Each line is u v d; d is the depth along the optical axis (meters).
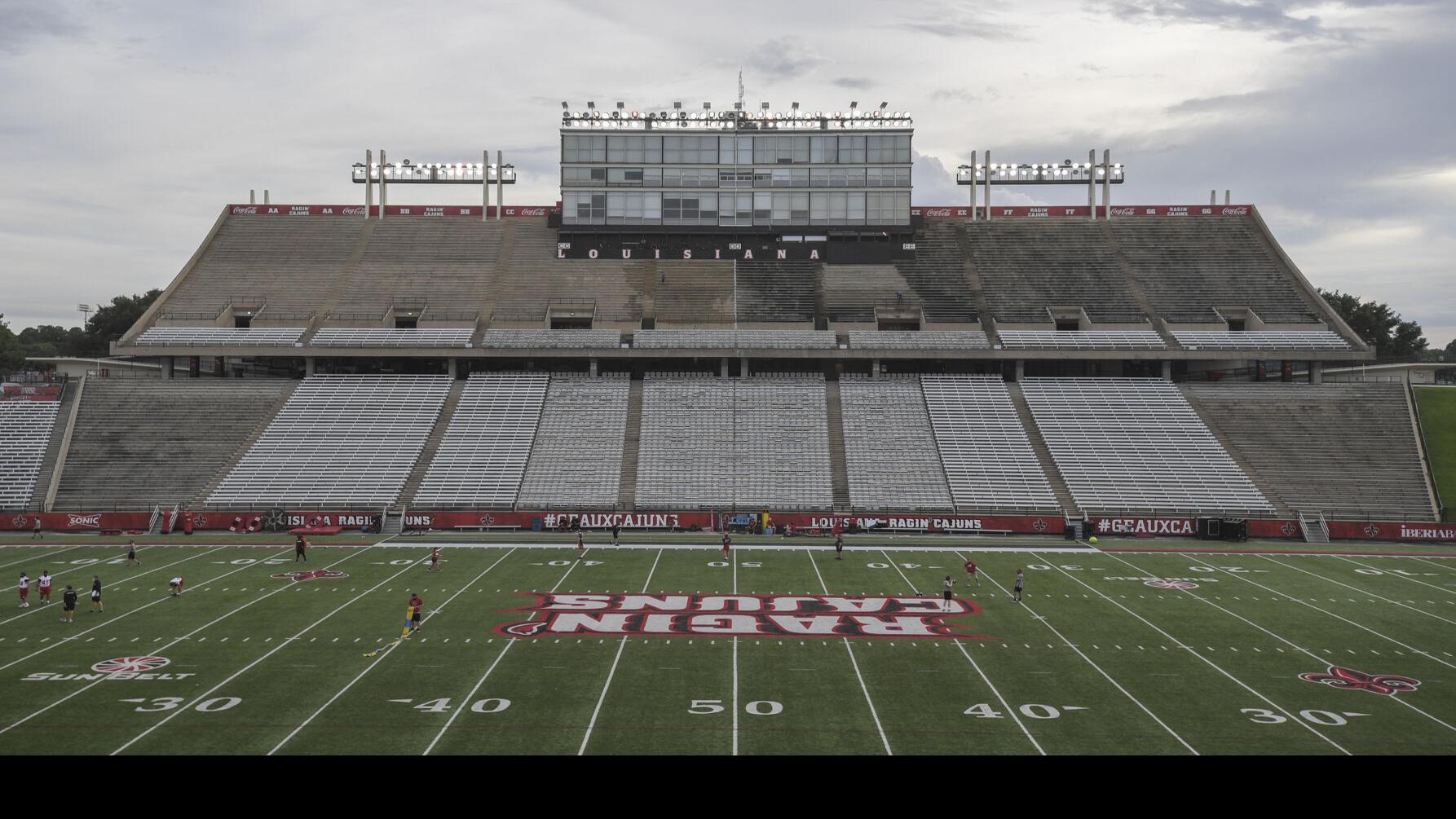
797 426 79.31
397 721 30.09
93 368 92.06
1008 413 80.56
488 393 83.12
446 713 30.86
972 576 52.31
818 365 88.38
